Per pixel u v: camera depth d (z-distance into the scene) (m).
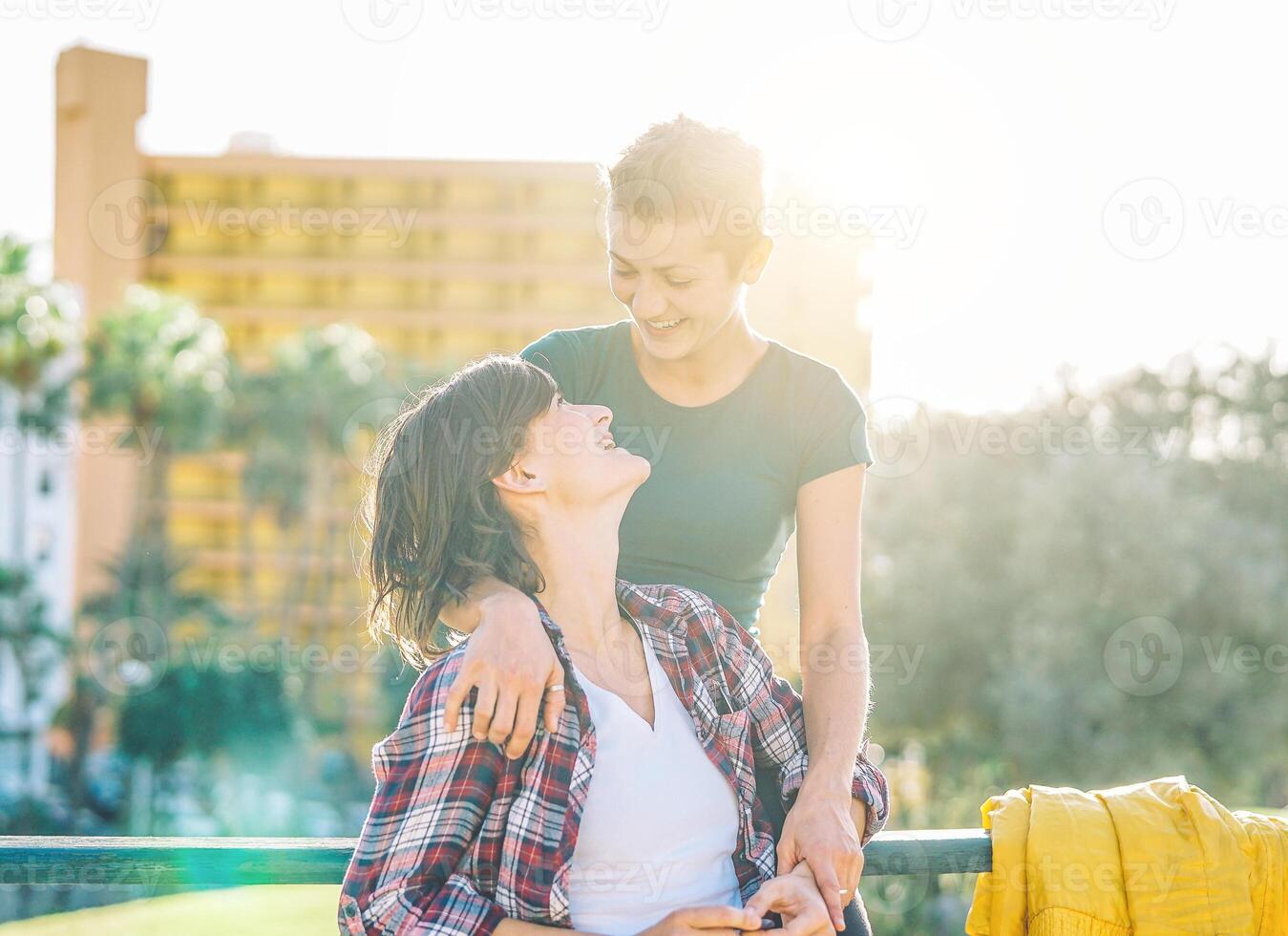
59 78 43.50
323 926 6.10
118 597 29.28
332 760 29.97
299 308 47.16
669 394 2.03
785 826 1.59
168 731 26.89
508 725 1.36
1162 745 18.59
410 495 1.58
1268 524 20.30
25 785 29.31
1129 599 18.98
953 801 19.70
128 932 6.09
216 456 41.47
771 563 2.07
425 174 47.22
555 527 1.56
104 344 28.89
